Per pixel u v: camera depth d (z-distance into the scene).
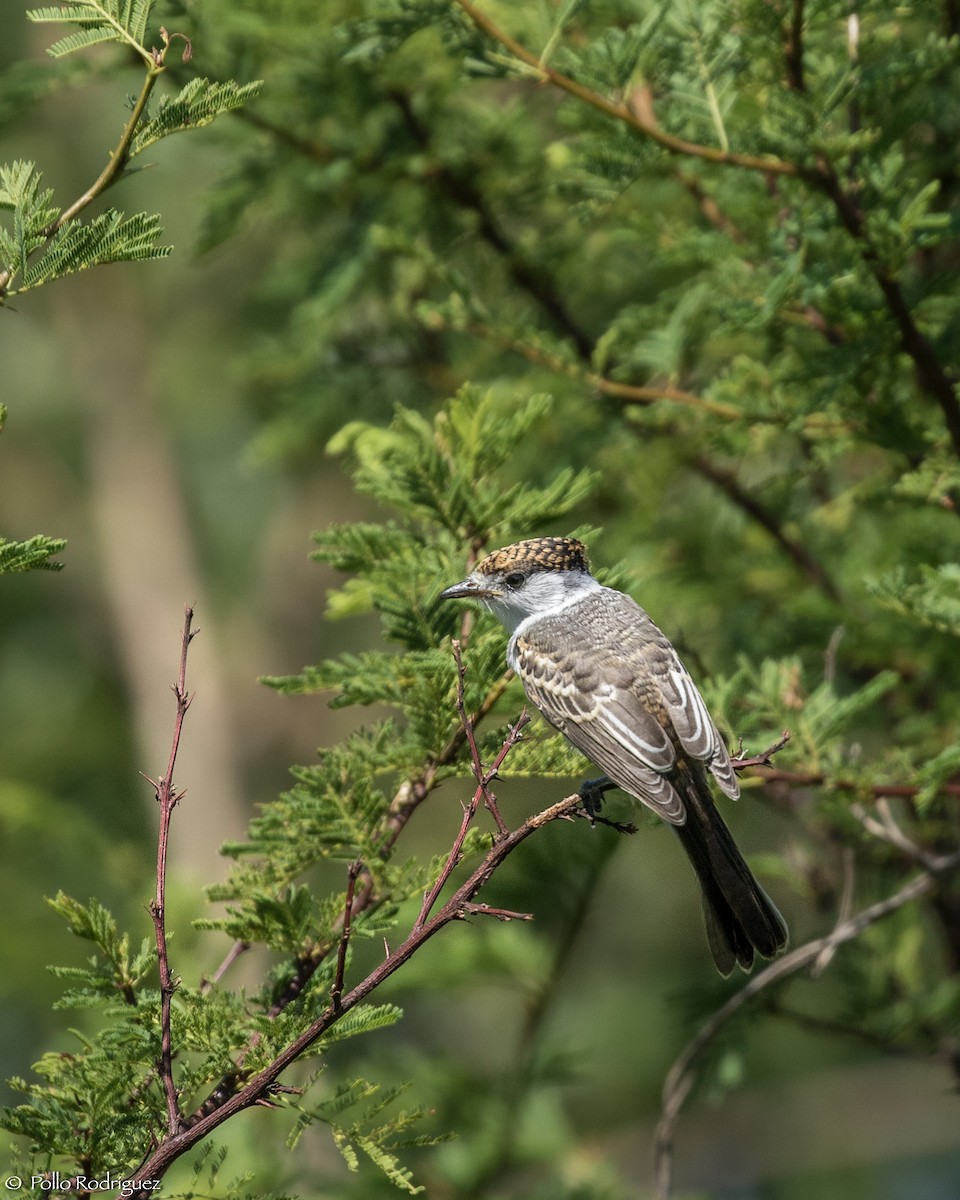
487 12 11.49
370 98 13.05
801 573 13.21
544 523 9.73
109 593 24.14
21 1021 16.25
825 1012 15.19
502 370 14.58
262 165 13.73
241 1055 7.78
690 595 13.26
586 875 11.98
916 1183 19.23
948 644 11.90
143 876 10.48
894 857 12.79
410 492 9.54
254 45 12.77
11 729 22.86
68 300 23.25
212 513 25.00
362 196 13.98
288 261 15.12
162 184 18.92
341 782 8.47
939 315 11.18
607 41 9.73
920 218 9.45
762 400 11.33
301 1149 11.41
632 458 13.45
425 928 6.49
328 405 15.35
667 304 12.42
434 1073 13.14
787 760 10.06
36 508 24.58
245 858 8.70
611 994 19.17
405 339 15.00
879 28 10.91
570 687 8.97
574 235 14.02
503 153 13.78
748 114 11.18
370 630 24.91
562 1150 13.14
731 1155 18.88
